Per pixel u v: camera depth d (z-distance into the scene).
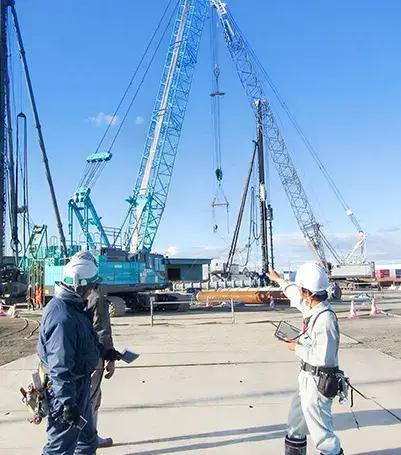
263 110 54.31
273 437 5.17
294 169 63.44
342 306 25.20
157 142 42.41
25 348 11.91
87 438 3.97
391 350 10.37
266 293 27.39
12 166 35.31
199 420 5.78
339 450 3.84
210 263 66.94
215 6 52.69
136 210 41.44
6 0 35.91
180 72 43.56
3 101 34.91
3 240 34.00
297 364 8.91
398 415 5.77
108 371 4.88
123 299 24.39
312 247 66.44
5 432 5.41
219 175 50.91
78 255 3.83
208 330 15.05
